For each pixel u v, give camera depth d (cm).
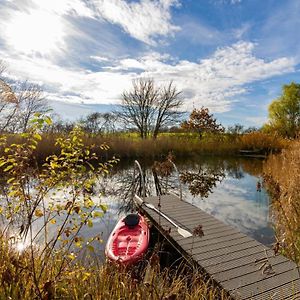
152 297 251
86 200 250
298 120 3083
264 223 732
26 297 198
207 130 2784
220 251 445
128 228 543
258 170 1606
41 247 321
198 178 1405
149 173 1470
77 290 230
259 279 358
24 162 234
